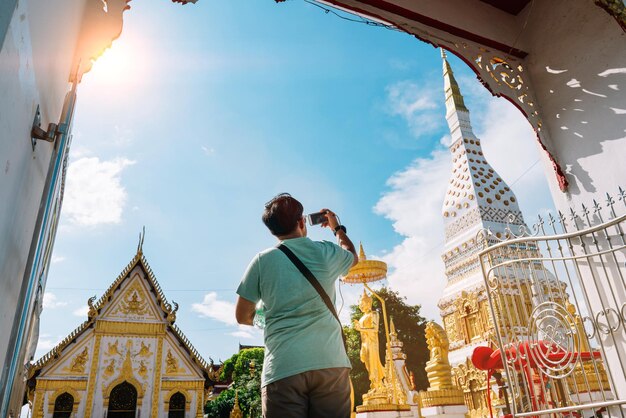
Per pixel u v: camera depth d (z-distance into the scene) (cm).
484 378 1356
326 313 207
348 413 194
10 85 163
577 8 582
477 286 1580
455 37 616
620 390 454
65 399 2275
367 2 581
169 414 2375
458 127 2116
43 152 293
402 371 860
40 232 250
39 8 195
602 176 516
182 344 2552
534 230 461
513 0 655
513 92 604
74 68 361
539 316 423
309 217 267
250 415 3525
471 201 1850
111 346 2420
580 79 563
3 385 223
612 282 476
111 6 396
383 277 867
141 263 2662
